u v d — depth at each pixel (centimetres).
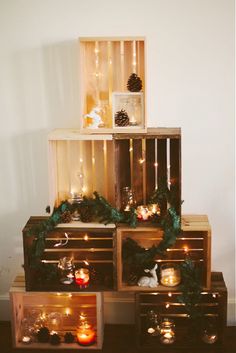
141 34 324
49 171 312
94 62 323
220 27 321
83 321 349
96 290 326
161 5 320
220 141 338
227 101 331
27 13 324
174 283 329
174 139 311
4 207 357
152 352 340
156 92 331
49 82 333
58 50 329
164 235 311
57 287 328
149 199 328
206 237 320
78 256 347
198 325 345
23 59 331
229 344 349
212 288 329
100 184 335
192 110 333
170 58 326
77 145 329
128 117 314
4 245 365
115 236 314
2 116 340
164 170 323
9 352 343
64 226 316
